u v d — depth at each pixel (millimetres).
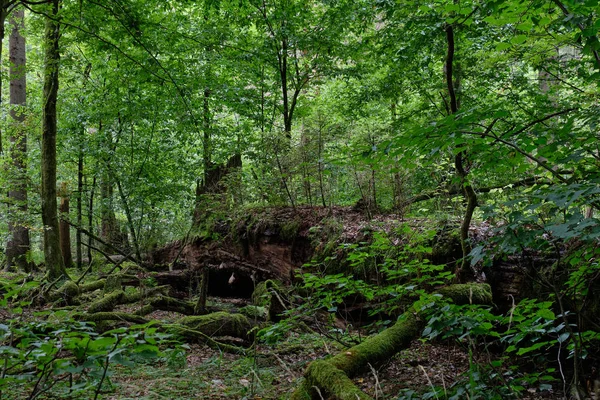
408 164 3623
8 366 2719
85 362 2328
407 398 3438
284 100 13453
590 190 2441
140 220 13859
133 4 9773
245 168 12555
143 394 4406
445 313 3262
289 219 9148
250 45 13484
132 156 14438
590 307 4434
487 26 8047
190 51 13383
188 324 6598
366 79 13047
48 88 10805
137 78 12250
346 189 10352
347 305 6723
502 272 5641
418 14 7668
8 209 12523
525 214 2863
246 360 5621
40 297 8477
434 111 10102
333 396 3279
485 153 3391
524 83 8367
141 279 9156
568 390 4023
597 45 2717
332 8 12070
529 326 3234
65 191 14898
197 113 13289
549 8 3283
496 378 3301
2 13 7242
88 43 10383
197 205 12461
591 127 3102
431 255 6184
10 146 14609
